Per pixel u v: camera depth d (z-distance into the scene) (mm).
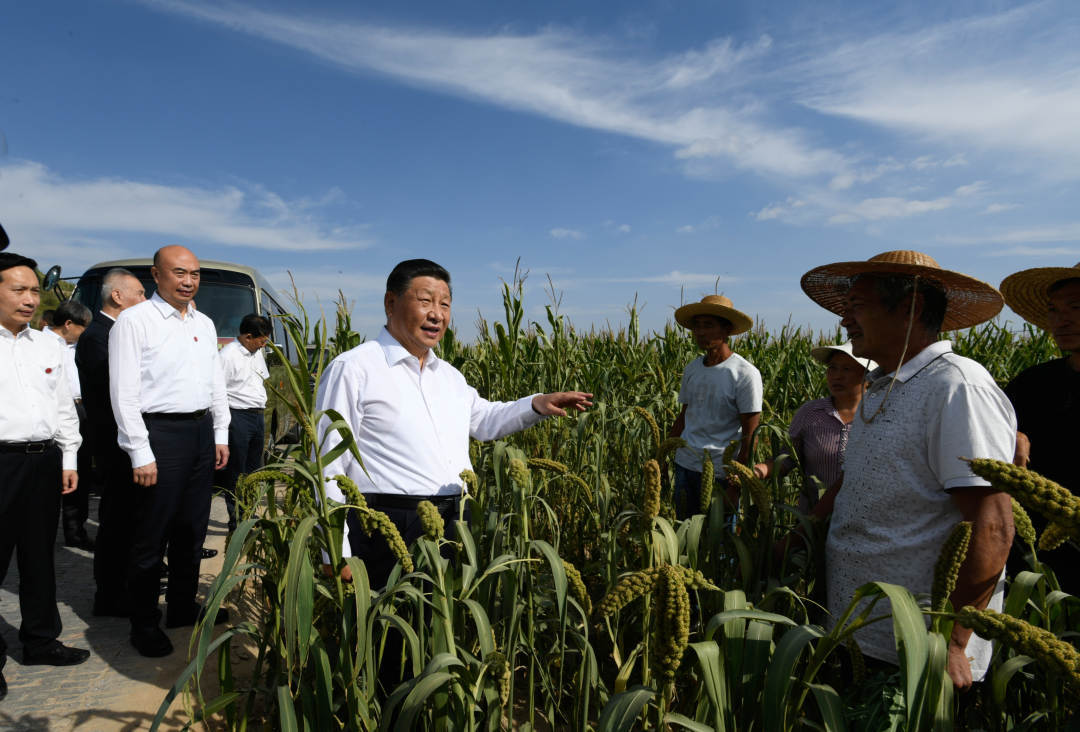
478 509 2312
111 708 2736
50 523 3098
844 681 2088
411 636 1768
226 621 3604
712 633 1434
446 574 1956
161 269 3301
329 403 2383
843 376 3039
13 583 4359
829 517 2324
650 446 4516
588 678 1926
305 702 1920
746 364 3844
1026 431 2637
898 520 1787
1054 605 1972
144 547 3199
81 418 5027
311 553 1999
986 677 1969
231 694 2020
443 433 2553
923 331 1851
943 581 1385
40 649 3096
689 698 2078
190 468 3387
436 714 1851
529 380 5082
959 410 1628
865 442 1883
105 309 3740
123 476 3627
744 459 3689
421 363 2639
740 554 2270
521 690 3004
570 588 1998
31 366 2992
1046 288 2607
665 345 6195
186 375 3357
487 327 5465
